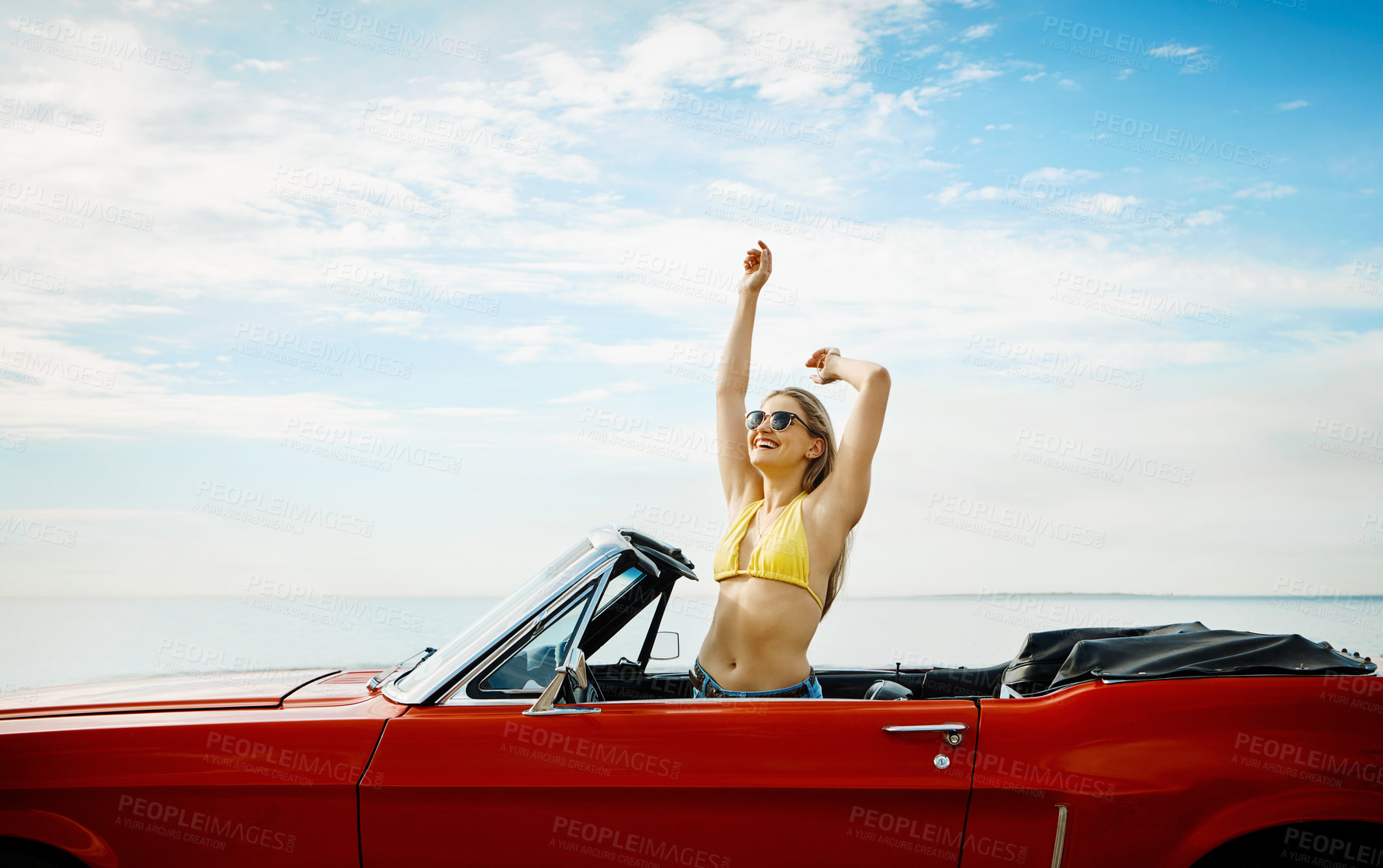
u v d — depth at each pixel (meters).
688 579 3.15
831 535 2.86
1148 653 2.49
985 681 3.27
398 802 2.20
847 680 3.38
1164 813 2.21
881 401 2.86
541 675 2.48
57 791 2.17
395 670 2.81
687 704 2.33
